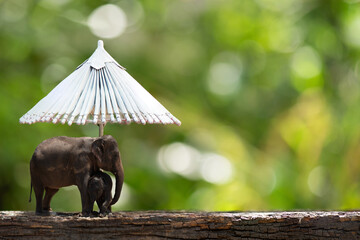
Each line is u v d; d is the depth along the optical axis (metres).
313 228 3.59
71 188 9.31
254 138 11.63
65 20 10.08
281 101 11.66
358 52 10.44
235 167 10.22
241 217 3.55
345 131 10.14
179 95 11.41
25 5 9.78
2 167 9.17
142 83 10.96
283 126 10.61
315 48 10.79
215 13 11.80
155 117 3.64
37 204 3.68
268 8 11.37
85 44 10.27
